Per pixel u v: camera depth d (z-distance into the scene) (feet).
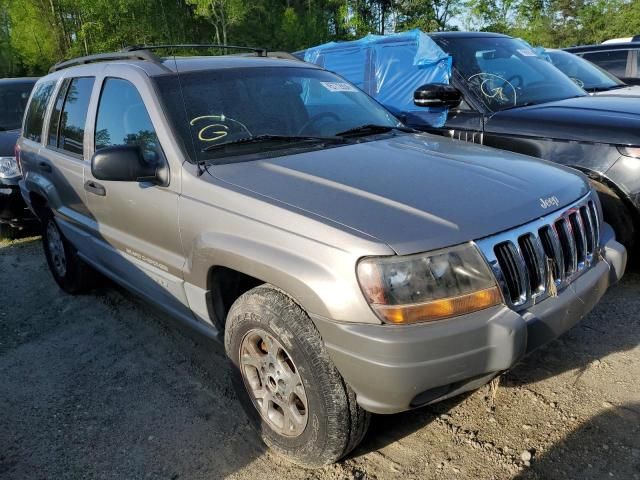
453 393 7.70
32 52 113.19
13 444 10.09
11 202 21.15
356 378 7.34
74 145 13.24
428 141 11.30
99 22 106.42
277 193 8.46
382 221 7.46
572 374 10.59
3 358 13.24
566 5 116.67
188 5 118.01
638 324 12.13
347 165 9.34
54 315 15.33
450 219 7.50
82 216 13.21
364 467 8.79
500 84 17.12
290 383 8.38
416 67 18.30
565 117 14.38
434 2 141.08
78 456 9.65
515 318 7.30
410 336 6.92
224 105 10.83
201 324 10.18
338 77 13.52
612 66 27.68
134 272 11.60
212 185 9.07
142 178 9.93
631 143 12.92
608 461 8.42
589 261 9.10
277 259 7.79
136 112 10.95
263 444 9.57
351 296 7.14
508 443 9.00
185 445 9.71
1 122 24.94
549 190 8.80
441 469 8.60
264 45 128.16
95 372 12.28
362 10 143.02
